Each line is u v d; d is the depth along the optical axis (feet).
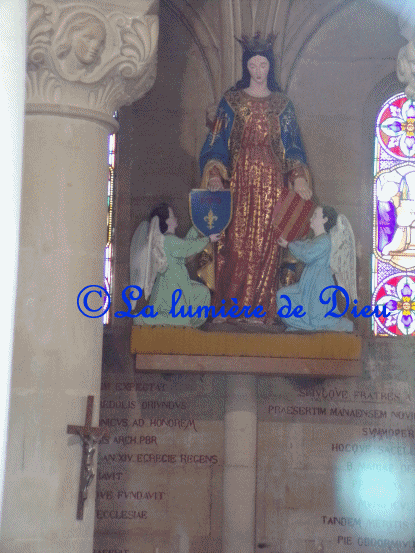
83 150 26.27
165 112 40.65
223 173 38.96
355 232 40.45
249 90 39.60
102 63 26.22
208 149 39.17
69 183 25.90
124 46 26.50
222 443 38.73
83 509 25.00
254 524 38.09
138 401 38.91
